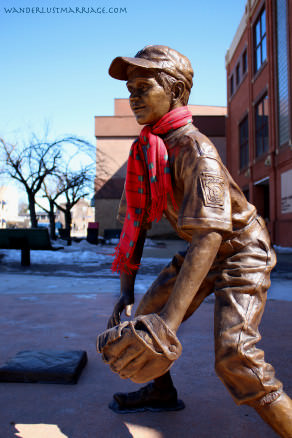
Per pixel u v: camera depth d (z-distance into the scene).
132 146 1.49
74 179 19.73
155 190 1.34
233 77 25.91
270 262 1.38
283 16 16.59
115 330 1.11
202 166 1.19
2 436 1.57
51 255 11.42
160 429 1.66
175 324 1.11
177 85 1.34
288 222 16.23
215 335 1.28
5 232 8.95
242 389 1.24
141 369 1.12
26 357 2.39
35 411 1.82
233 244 1.37
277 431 1.24
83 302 4.59
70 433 1.61
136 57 1.35
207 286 1.47
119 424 1.70
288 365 2.43
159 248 17.44
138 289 5.58
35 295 5.07
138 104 1.34
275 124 17.61
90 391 2.06
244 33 22.58
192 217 1.15
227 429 1.67
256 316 1.28
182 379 2.23
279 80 17.20
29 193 17.50
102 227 31.80
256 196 21.30
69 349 2.74
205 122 29.67
